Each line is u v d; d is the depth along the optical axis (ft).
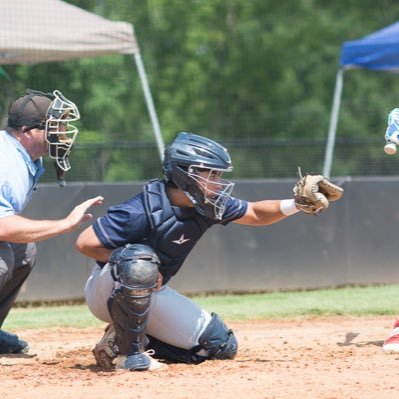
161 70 337.93
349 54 157.17
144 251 61.11
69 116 66.49
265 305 117.60
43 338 90.99
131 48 141.49
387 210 138.51
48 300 123.75
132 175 179.32
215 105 345.72
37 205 121.70
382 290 132.05
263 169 187.11
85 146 161.89
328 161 160.35
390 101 351.25
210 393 53.88
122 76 307.37
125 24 140.87
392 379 57.52
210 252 130.11
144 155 178.70
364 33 364.58
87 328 99.86
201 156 60.64
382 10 367.66
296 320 104.99
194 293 129.18
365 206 137.59
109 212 62.39
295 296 127.54
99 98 292.61
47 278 123.54
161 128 329.72
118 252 61.41
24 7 135.64
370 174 187.52
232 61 353.31
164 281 65.51
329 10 366.84
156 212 61.98
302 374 59.67
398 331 71.10
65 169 67.36
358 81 352.69
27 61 143.64
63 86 273.75
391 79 354.33
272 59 356.79
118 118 309.63
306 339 83.87
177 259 64.44
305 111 351.46
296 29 361.71
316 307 113.91
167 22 341.82
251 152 188.03
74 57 142.72
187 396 53.11
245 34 356.38
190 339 66.23
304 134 349.00
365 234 137.49
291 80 354.95
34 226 60.18
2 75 180.96
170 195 62.59
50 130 65.72
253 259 132.46
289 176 185.68
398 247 138.82
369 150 187.01
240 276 131.75
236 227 131.54
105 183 125.08
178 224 62.34
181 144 61.21
